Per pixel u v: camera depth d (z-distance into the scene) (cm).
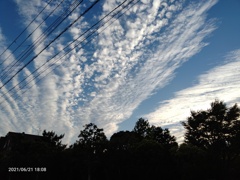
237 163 4209
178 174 3903
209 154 3759
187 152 3938
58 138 5281
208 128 3972
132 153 3888
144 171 3734
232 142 3791
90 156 3947
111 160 3881
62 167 4016
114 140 4041
